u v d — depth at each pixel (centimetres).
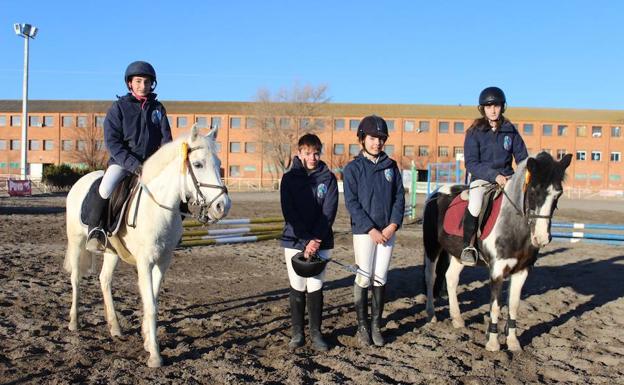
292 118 5881
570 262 1210
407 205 2783
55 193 3469
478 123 639
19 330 607
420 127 6366
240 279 955
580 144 6306
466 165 637
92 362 526
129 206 543
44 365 511
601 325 701
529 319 722
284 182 582
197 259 1148
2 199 2794
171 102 6969
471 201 618
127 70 580
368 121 591
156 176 528
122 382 477
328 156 6362
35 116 6688
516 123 6303
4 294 756
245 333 636
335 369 523
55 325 634
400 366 533
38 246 1220
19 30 3441
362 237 585
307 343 600
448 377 507
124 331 620
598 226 1378
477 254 616
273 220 1322
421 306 784
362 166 593
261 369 511
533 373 531
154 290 546
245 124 6456
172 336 614
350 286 915
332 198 584
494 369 536
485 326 691
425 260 719
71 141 6644
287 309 748
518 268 589
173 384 477
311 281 586
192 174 503
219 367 517
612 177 6288
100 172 667
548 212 530
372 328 608
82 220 596
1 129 6719
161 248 532
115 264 614
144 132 583
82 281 867
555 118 6450
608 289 920
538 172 534
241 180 6222
